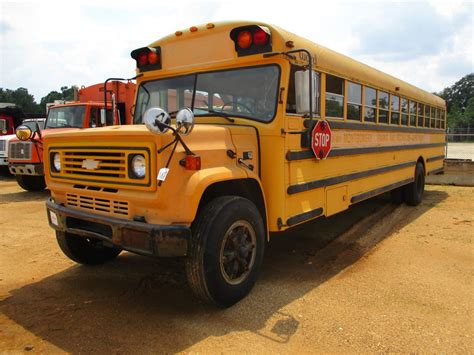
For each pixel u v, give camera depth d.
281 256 5.51
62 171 4.06
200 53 4.69
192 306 3.90
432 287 4.43
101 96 12.05
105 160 3.67
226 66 4.51
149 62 5.05
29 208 8.65
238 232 3.85
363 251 5.73
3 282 4.48
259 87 4.31
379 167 6.94
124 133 3.42
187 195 3.36
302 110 4.07
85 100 12.55
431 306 3.97
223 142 3.82
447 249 5.80
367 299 4.12
